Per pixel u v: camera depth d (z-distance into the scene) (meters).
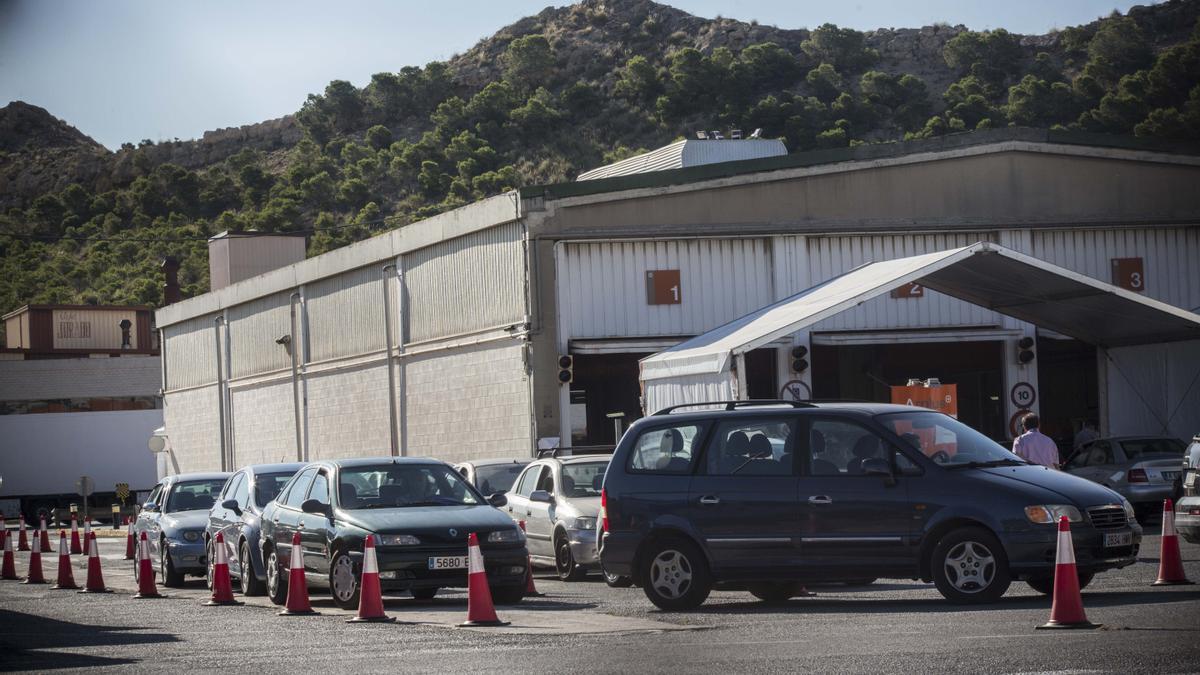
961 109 159.38
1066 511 12.17
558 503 19.30
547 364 30.69
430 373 35.72
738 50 196.88
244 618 14.85
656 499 13.55
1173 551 13.55
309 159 168.38
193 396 52.69
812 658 9.08
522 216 30.78
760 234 31.75
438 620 13.44
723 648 9.86
